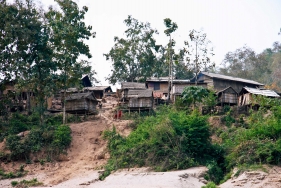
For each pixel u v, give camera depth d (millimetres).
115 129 40750
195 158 34344
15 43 40750
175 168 32969
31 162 36656
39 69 41375
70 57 43062
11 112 47219
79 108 44625
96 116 47281
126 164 34406
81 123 43312
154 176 31188
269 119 35719
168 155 33812
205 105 44156
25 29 39719
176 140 34594
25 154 37125
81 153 38344
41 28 41844
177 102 45156
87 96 44750
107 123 43125
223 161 34219
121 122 43094
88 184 31125
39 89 42281
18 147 36906
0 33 40312
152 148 34688
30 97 48438
